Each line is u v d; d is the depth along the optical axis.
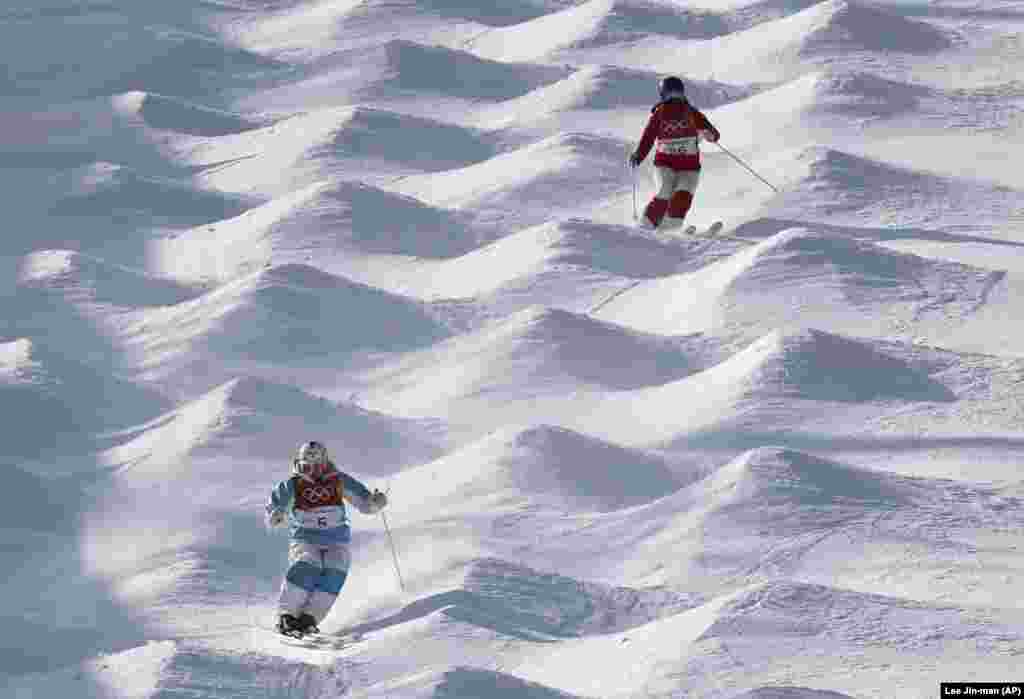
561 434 36.84
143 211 60.81
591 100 73.50
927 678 24.33
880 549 31.11
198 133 72.56
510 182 61.91
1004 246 52.94
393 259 54.88
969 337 44.59
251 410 39.06
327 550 29.17
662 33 85.69
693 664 25.06
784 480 33.62
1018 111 69.38
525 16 93.44
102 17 89.50
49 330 47.81
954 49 80.69
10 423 38.88
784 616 26.64
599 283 50.56
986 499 33.59
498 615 28.42
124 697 24.09
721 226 54.59
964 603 28.11
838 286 47.78
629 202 60.00
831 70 76.88
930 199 58.41
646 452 37.44
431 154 68.00
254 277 48.72
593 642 27.23
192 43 83.44
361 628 28.80
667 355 44.34
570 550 32.16
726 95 74.31
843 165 60.72
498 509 34.00
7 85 78.56
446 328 47.44
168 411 41.62
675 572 30.88
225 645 27.88
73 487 35.91
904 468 36.38
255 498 35.53
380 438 39.19
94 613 29.84
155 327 47.56
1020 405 39.38
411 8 91.69
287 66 82.69
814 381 40.50
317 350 45.59
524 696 23.41
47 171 66.19
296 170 65.62
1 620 29.28
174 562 32.12
